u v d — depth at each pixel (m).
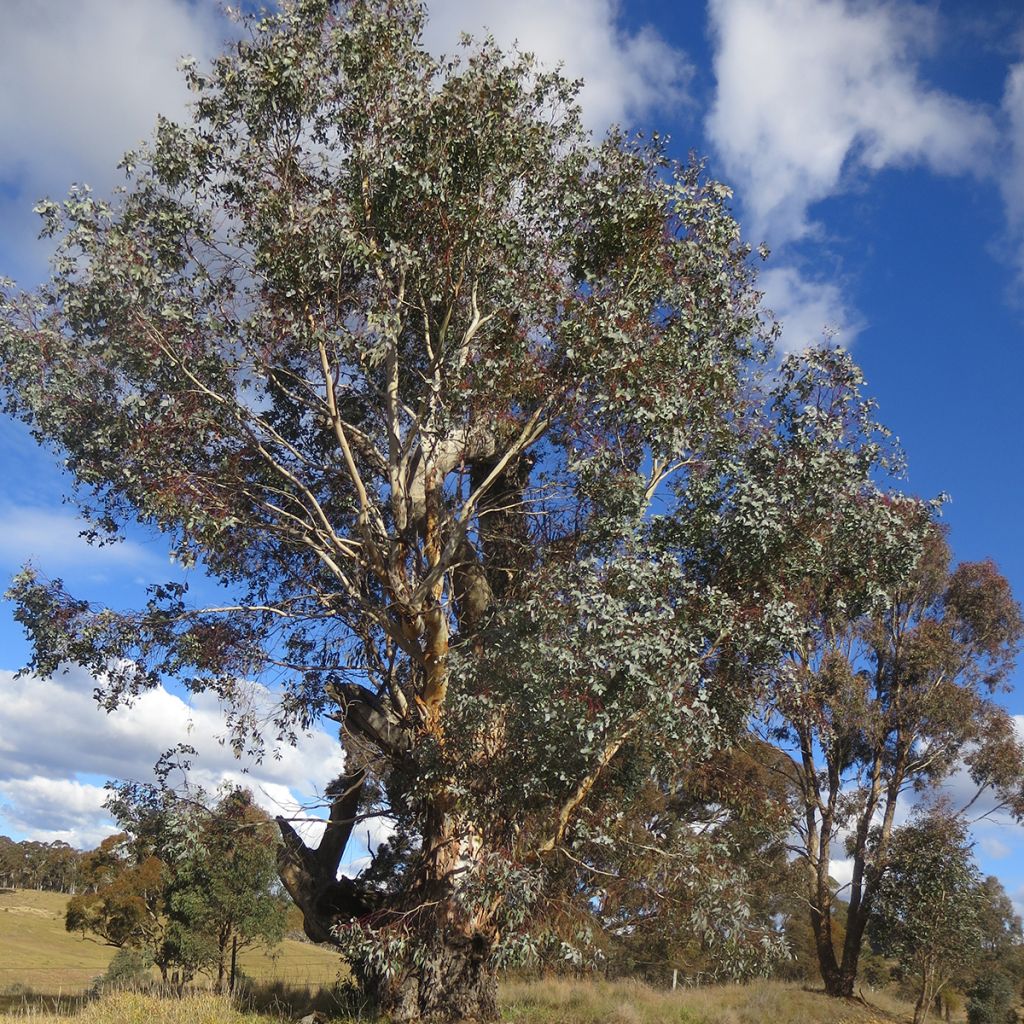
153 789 16.77
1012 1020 40.16
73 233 14.43
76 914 34.56
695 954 31.69
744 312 17.02
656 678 13.43
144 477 15.18
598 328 14.68
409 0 15.80
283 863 18.75
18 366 14.66
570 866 15.29
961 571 35.50
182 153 15.18
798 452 16.09
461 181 15.28
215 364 15.03
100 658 16.05
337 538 16.22
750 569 16.00
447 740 14.84
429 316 16.28
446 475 17.62
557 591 14.59
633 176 16.11
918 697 34.84
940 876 30.58
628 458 16.06
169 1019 14.16
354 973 17.47
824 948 33.81
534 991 22.61
